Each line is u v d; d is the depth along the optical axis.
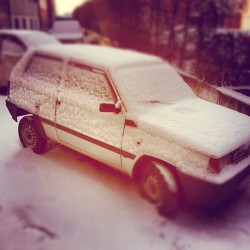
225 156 3.04
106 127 3.51
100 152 3.63
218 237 2.89
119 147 3.41
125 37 15.78
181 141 3.04
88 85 3.84
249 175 3.42
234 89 4.88
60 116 3.93
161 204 3.09
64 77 4.12
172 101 3.83
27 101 4.33
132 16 15.59
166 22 14.04
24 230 2.82
